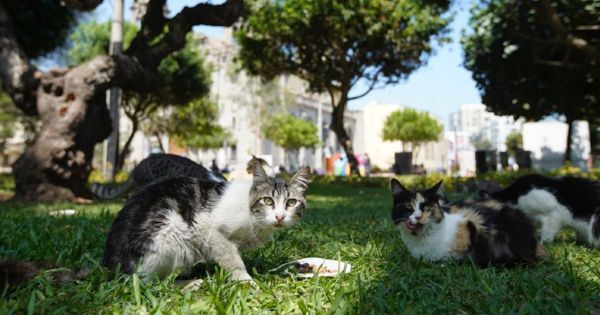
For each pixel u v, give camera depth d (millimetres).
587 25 13148
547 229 5395
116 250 3133
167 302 2705
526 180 5652
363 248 4723
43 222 6238
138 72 11477
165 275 3234
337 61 23344
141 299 2725
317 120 66062
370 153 80625
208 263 3818
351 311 2510
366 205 11078
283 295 2943
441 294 2879
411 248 4316
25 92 11062
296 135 49438
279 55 22453
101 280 3002
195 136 40156
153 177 8398
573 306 2693
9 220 6262
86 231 5445
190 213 3199
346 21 19422
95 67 11016
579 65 13555
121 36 18797
